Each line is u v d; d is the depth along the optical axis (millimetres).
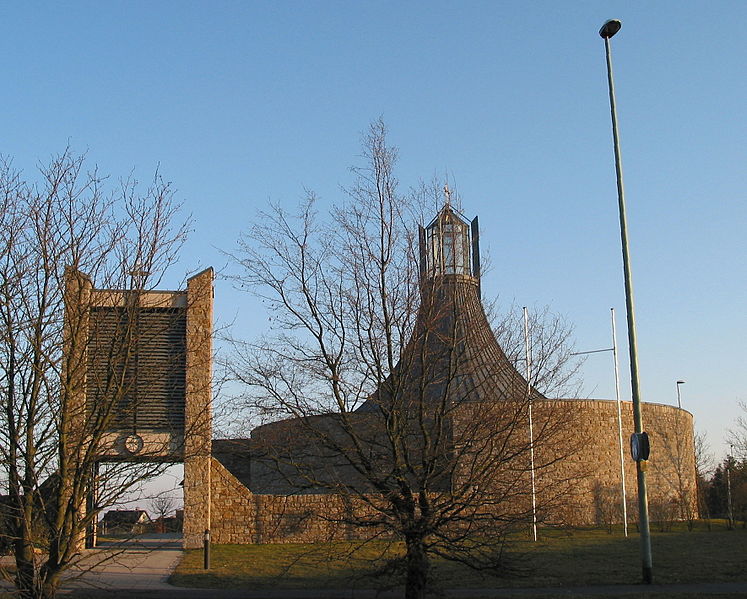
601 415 43812
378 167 22438
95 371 13352
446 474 14492
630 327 21844
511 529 14812
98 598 19109
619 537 34594
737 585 20625
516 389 15141
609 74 22812
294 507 32562
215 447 16734
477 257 15891
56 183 13297
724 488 62781
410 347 14641
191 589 20797
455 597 18938
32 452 12484
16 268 12781
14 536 12500
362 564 24156
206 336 19734
